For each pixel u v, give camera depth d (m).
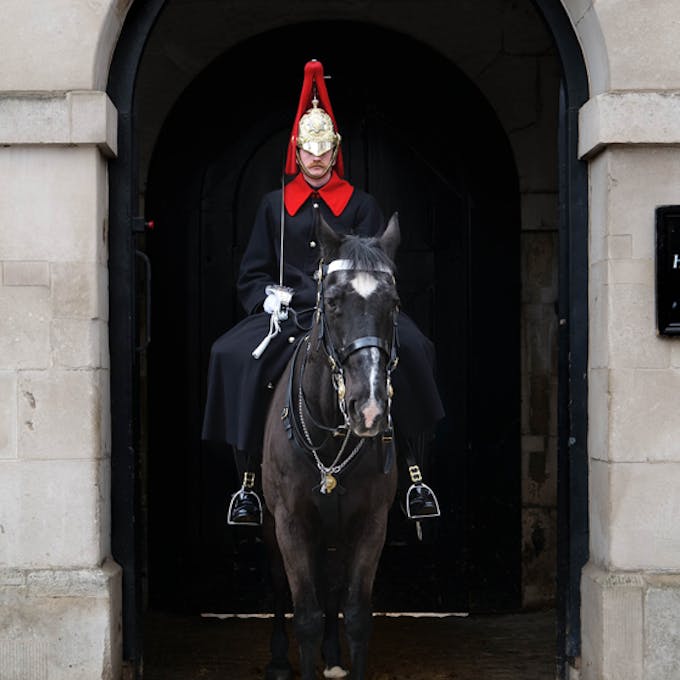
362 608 4.73
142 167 7.40
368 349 4.23
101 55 5.24
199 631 6.93
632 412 5.12
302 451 4.79
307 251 5.70
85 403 5.14
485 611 7.36
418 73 7.47
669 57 5.15
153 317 7.42
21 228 5.16
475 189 7.45
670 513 5.12
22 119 5.12
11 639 5.07
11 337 5.15
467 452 7.40
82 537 5.14
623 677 5.05
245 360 5.39
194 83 7.44
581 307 5.46
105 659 5.08
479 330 7.42
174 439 7.39
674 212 5.11
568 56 5.49
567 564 5.47
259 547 7.39
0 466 5.13
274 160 7.50
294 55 7.46
